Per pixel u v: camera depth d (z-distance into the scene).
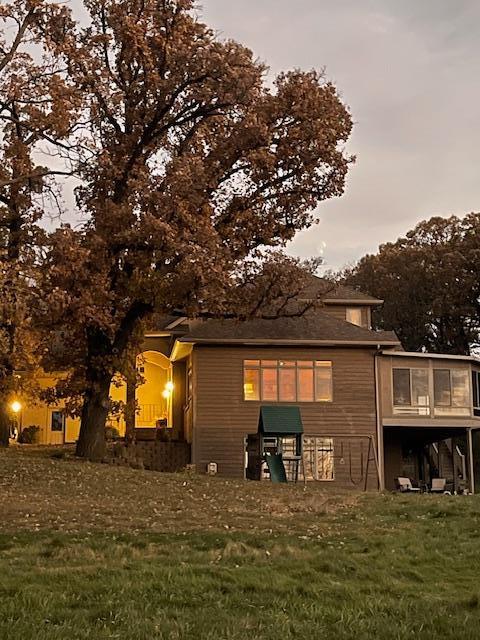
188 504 18.00
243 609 8.30
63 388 26.84
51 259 21.84
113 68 25.69
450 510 17.16
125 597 8.63
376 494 21.02
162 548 12.26
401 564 11.45
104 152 23.44
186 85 25.14
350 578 10.39
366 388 33.53
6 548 12.11
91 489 19.73
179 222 23.62
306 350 33.50
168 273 24.30
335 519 16.20
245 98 24.80
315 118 25.22
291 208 26.55
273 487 22.16
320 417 33.06
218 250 23.67
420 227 65.38
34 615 7.75
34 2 21.27
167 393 38.28
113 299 24.31
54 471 22.11
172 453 32.41
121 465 26.61
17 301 19.12
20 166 22.67
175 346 34.38
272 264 26.30
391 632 7.39
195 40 24.89
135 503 17.86
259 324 33.56
